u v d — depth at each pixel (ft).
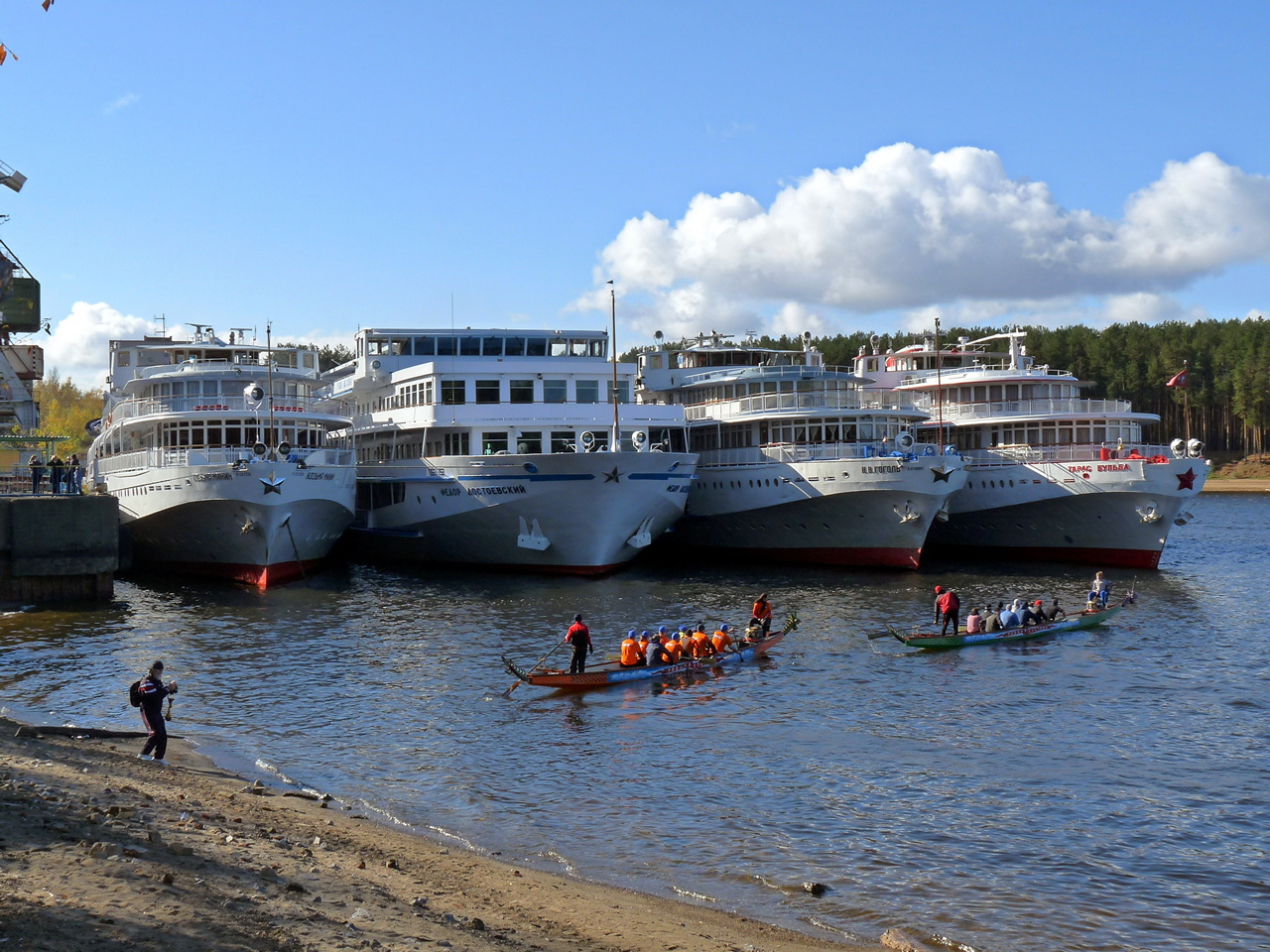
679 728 97.30
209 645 132.87
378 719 99.50
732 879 63.98
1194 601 171.63
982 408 240.94
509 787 80.33
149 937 39.47
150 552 200.34
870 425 217.77
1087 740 93.50
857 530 206.18
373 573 201.16
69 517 164.45
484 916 51.98
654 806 76.48
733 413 224.12
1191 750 90.58
